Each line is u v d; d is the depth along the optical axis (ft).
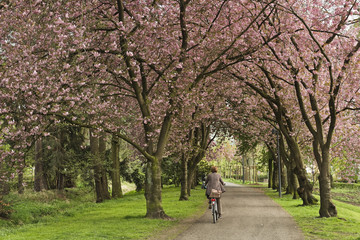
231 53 49.83
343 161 81.25
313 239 29.45
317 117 47.34
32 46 35.86
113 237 31.17
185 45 47.93
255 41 47.29
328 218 43.11
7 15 36.27
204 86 66.28
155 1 44.27
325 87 47.24
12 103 36.58
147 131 47.70
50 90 35.22
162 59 47.24
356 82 47.34
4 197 61.41
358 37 53.42
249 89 72.02
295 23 46.24
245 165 233.96
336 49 48.44
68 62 39.58
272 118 76.33
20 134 36.73
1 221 48.39
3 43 35.96
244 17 47.75
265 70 55.26
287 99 64.34
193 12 50.75
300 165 62.64
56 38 35.24
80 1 40.47
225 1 45.88
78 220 47.19
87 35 39.14
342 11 43.16
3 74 33.94
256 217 44.73
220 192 41.83
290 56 49.03
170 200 76.48
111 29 44.57
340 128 63.82
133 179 122.62
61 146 86.63
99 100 48.96
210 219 43.11
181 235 31.81
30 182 91.50
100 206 71.15
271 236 30.86
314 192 107.04
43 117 39.11
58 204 73.56
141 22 40.96
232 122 92.48
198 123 77.97
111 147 100.12
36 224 46.16
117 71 42.55
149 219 43.29
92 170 87.20
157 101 50.19
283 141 87.25
